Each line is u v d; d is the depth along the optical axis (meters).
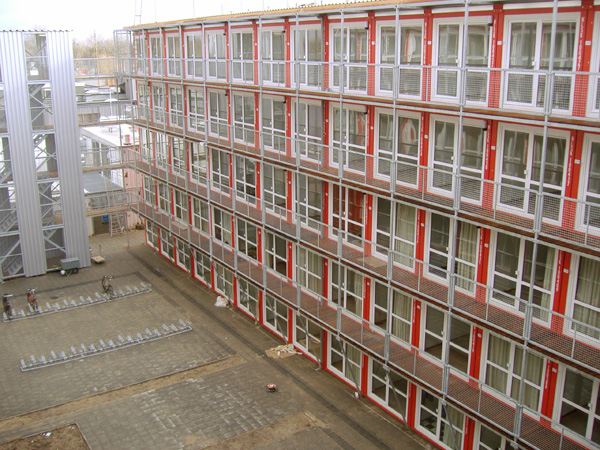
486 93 14.02
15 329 24.77
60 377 21.22
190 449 17.28
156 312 26.23
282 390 20.22
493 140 14.30
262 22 21.44
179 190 29.42
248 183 24.58
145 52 30.75
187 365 21.89
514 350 14.63
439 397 15.74
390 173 16.92
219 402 19.58
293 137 21.16
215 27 24.33
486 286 13.94
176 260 31.67
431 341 17.08
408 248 17.41
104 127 39.78
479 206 14.63
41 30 28.70
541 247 13.72
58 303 27.19
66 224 30.91
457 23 14.70
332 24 18.45
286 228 21.77
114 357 22.52
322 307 20.75
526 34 13.30
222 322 25.27
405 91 16.12
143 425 18.45
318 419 18.61
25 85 28.73
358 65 16.84
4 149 29.16
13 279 30.19
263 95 21.95
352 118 18.52
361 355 19.48
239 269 24.58
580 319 13.16
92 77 32.94
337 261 19.02
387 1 16.47
